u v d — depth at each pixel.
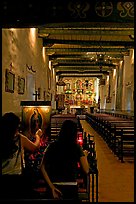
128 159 8.68
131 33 13.43
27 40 9.39
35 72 11.51
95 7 4.95
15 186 2.67
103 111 29.47
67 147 3.14
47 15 4.11
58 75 30.72
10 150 3.04
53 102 24.69
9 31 6.49
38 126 5.64
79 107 35.03
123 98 19.36
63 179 3.08
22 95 8.38
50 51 17.56
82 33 13.45
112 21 5.17
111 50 18.30
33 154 4.26
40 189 3.63
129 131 8.80
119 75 21.66
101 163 8.09
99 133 15.48
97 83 37.06
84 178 3.87
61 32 13.10
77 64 25.25
